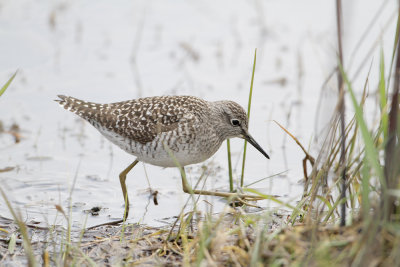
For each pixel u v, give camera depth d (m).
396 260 8.52
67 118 18.59
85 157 16.47
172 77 20.97
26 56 21.70
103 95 19.41
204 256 9.91
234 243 10.64
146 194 14.70
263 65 21.91
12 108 18.75
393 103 9.15
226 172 15.84
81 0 26.53
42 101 19.25
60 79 20.50
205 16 25.61
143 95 19.52
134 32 24.11
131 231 12.43
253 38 23.69
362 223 9.52
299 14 25.05
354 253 9.00
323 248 8.87
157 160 13.95
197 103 14.09
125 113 13.89
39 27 23.64
